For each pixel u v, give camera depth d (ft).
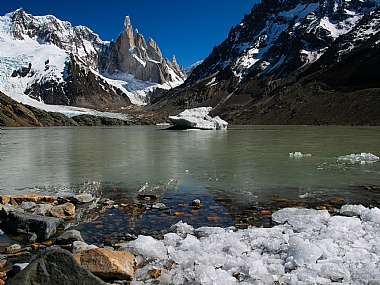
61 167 47.98
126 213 26.09
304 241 18.61
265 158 56.59
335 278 15.49
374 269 15.69
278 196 30.96
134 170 45.14
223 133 153.48
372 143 85.71
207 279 15.35
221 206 27.89
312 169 44.88
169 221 24.17
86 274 14.32
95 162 52.90
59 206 25.71
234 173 42.39
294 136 120.98
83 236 21.42
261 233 20.80
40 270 13.94
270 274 15.78
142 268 17.15
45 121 330.54
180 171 44.16
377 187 34.17
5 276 16.22
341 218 22.34
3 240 21.06
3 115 285.23
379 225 21.45
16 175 41.93
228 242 19.35
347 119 285.23
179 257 17.67
